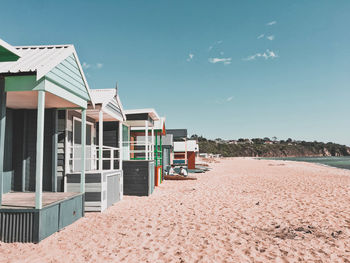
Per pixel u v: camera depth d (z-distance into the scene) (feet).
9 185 24.91
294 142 637.71
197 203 31.91
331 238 18.84
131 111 41.63
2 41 14.69
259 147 530.27
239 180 58.44
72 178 26.35
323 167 119.55
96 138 38.29
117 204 31.27
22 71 17.42
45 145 25.76
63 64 20.61
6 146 24.58
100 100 29.14
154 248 16.99
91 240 18.28
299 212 26.73
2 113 18.12
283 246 17.34
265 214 26.13
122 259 15.16
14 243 17.02
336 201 32.01
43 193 24.08
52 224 19.01
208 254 16.02
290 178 61.98
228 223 23.04
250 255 15.85
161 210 28.14
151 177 40.40
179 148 98.27
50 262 14.48
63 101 22.56
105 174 28.25
